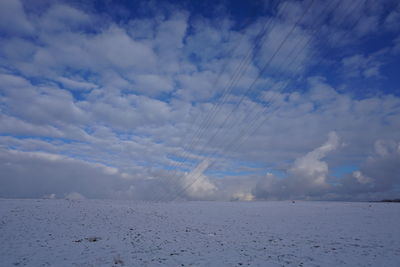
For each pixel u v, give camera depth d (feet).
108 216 105.50
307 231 74.28
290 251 48.49
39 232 64.23
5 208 113.29
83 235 61.82
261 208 163.43
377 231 73.51
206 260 41.11
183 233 69.77
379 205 182.80
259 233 70.69
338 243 56.65
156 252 46.11
